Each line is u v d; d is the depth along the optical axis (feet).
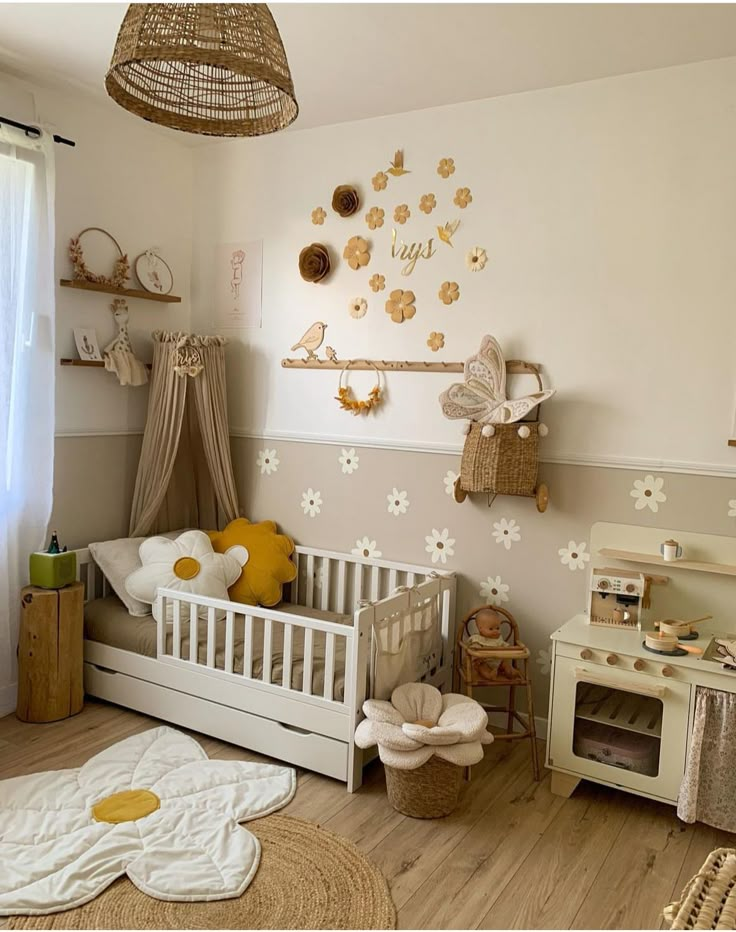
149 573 10.61
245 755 9.42
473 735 8.07
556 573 9.93
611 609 9.14
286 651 9.05
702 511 8.96
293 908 6.66
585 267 9.54
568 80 9.41
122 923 6.43
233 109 6.38
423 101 10.27
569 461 9.73
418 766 7.89
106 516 11.84
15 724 10.07
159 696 10.16
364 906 6.70
